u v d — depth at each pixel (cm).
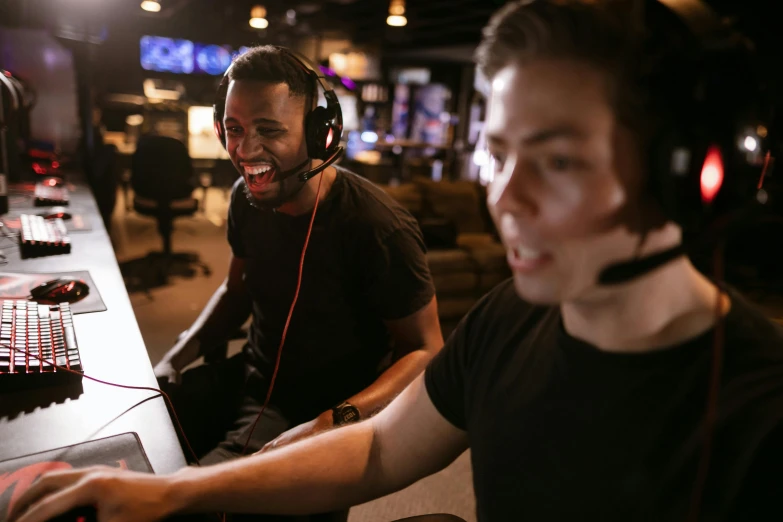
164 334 307
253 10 662
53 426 84
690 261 53
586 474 52
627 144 41
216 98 118
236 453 110
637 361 49
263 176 111
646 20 40
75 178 350
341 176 123
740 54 42
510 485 59
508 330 65
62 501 63
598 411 51
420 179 401
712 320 47
